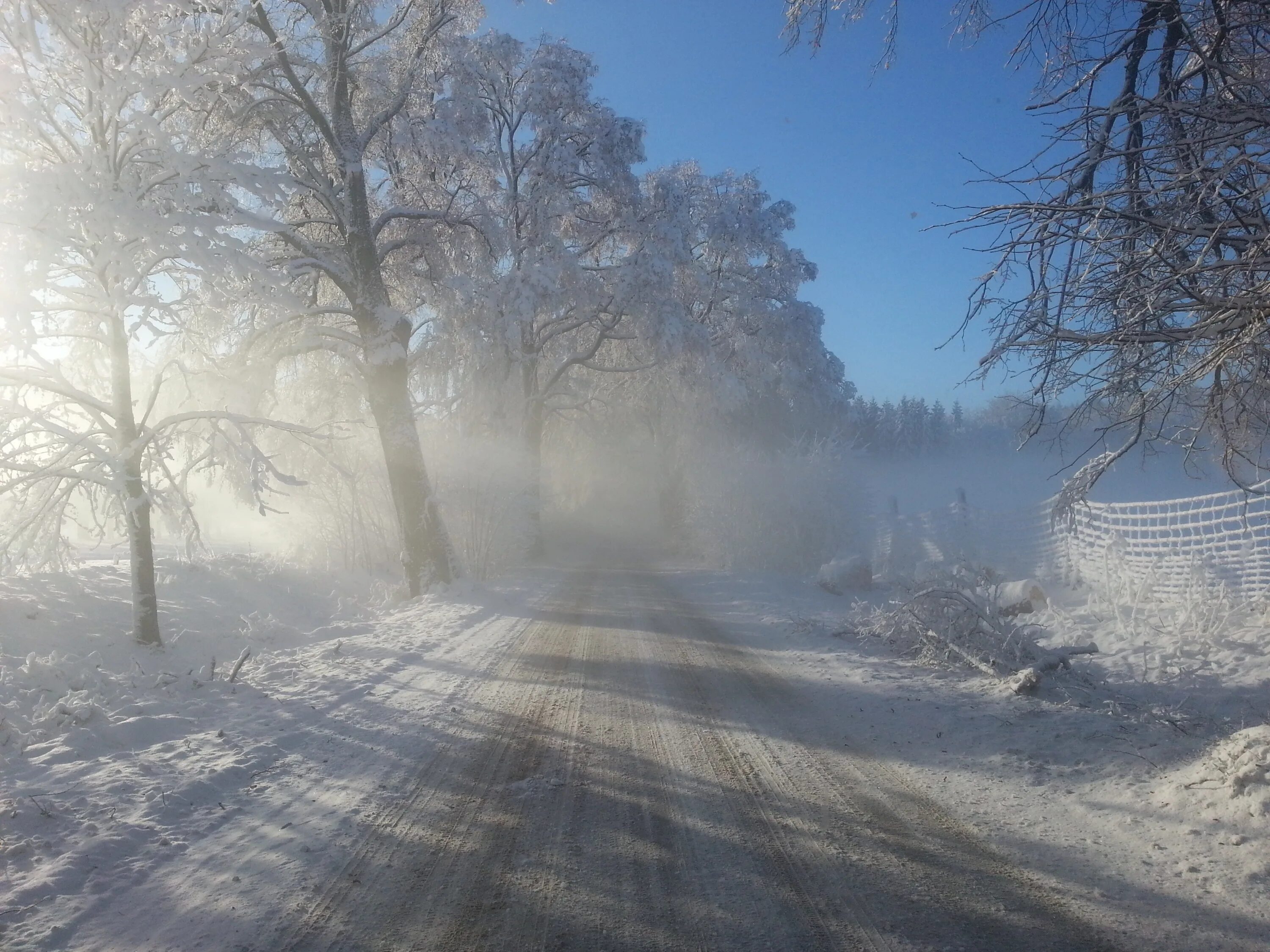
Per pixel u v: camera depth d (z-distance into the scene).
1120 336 4.81
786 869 4.21
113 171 8.92
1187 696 7.14
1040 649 8.34
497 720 7.20
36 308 8.09
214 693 8.06
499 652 10.55
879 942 3.50
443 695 8.16
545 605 15.70
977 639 9.02
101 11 8.30
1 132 8.46
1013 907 3.79
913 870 4.19
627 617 14.08
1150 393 5.19
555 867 4.25
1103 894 3.91
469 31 21.34
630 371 29.78
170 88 8.99
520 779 5.64
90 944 3.51
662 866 4.26
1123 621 10.34
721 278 33.62
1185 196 4.55
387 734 6.79
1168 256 4.61
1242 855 4.19
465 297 20.30
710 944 3.50
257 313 14.88
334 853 4.45
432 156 20.00
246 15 9.93
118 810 4.98
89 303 9.01
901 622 9.98
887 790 5.39
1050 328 5.18
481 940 3.54
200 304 9.93
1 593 10.52
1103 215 4.68
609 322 28.11
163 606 11.98
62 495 9.70
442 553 17.59
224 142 12.02
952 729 6.74
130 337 9.20
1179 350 5.18
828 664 9.61
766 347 34.34
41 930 3.59
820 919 3.69
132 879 4.12
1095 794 5.21
